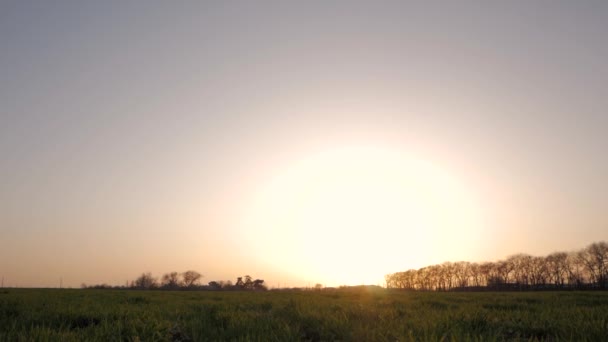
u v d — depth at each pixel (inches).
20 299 826.2
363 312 535.8
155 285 5561.0
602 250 4500.5
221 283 6190.9
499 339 348.2
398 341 329.7
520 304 752.3
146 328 398.6
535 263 5177.2
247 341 352.8
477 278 5620.1
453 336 323.6
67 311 561.6
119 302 826.2
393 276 6279.5
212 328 430.0
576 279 4783.5
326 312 540.4
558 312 548.4
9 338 360.5
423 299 955.3
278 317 511.5
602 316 458.6
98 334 378.0
